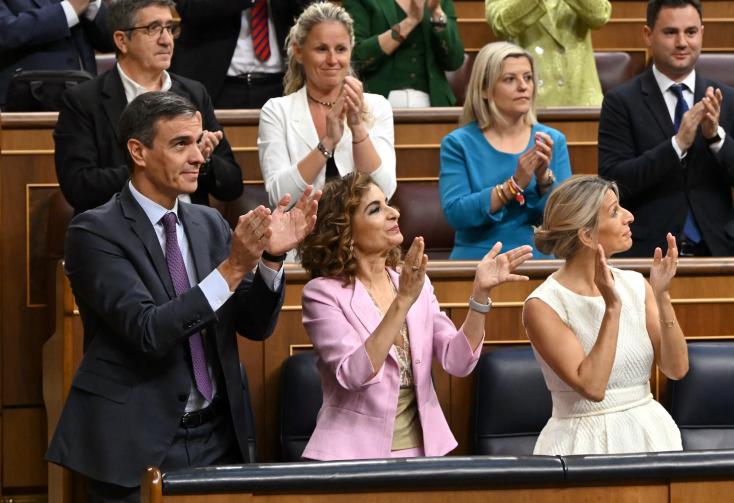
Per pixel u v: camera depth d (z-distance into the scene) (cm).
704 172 1505
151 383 980
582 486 824
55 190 1526
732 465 826
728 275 1358
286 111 1459
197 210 1059
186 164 1006
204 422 1004
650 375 1198
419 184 1684
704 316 1353
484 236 1399
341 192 1019
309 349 1298
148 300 969
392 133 1458
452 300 1315
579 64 1866
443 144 1452
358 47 1803
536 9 1844
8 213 1513
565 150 1445
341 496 806
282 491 800
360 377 949
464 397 1294
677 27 1536
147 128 1000
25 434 1462
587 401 1059
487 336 1320
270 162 1442
